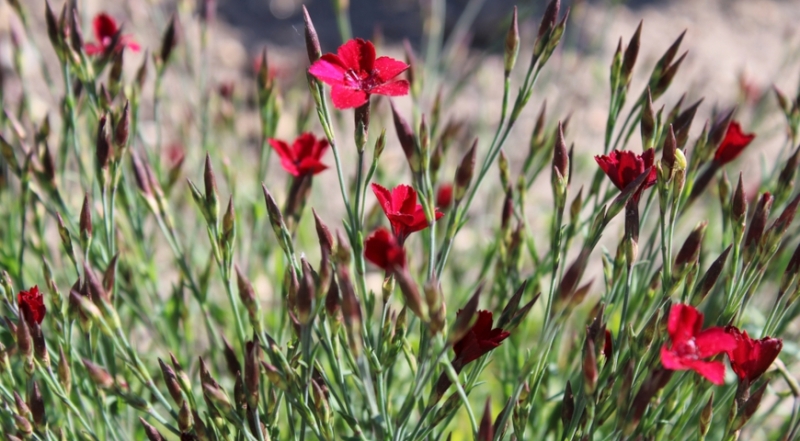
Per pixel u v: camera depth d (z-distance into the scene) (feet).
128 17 3.66
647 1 4.85
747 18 4.87
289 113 3.49
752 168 3.35
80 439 2.06
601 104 3.74
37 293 1.96
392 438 1.93
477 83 3.78
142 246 2.22
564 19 1.97
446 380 1.90
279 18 4.44
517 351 2.17
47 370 1.94
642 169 1.91
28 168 2.11
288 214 2.08
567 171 1.94
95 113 2.15
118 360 2.18
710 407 1.93
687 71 4.12
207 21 2.34
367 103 1.92
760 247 1.96
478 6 4.31
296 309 1.88
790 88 4.13
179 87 3.43
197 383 2.20
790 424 2.01
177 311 2.22
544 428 2.20
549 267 2.17
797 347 2.19
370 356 1.93
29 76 3.37
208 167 1.95
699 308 2.22
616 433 1.94
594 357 1.87
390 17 4.51
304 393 1.92
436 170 2.11
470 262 2.54
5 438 1.97
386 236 1.83
